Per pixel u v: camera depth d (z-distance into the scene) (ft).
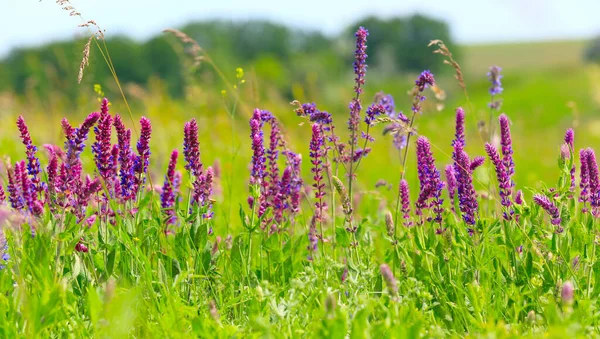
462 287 15.69
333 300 12.84
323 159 19.70
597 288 15.25
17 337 13.20
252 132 18.29
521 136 66.95
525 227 17.08
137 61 242.58
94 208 18.38
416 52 440.04
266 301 14.93
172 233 19.21
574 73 306.35
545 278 15.79
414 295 15.52
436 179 17.10
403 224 18.10
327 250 20.52
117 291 14.76
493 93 23.13
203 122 42.80
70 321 13.84
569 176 16.69
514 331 13.43
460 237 16.78
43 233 15.58
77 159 16.40
